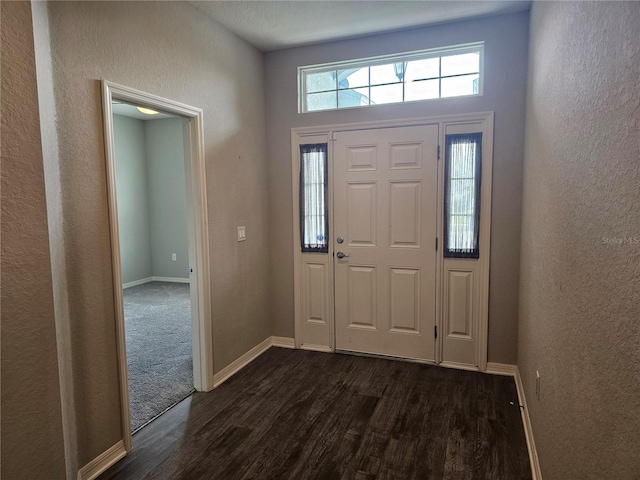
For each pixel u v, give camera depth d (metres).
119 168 6.41
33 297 1.00
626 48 0.90
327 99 3.55
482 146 3.09
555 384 1.62
